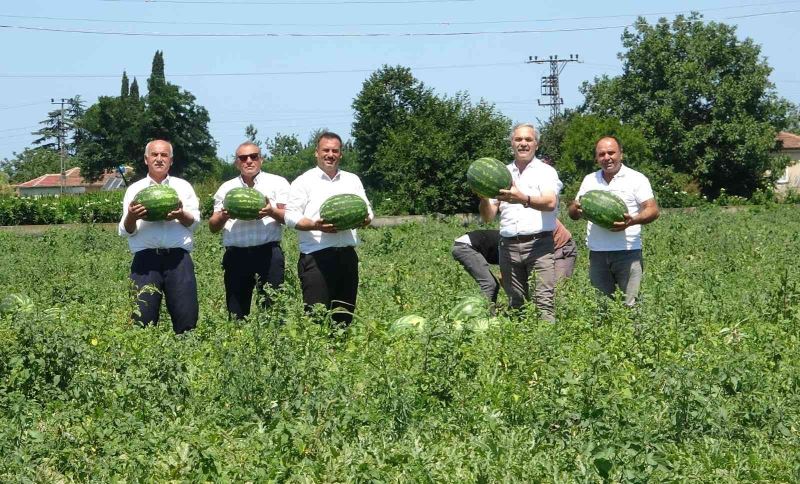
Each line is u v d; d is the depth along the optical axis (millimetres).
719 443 6980
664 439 7059
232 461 6707
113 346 8914
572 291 11633
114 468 6551
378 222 36219
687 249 22172
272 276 11609
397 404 7379
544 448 6891
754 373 8234
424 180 38812
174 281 10977
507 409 7625
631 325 9609
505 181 11172
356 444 6832
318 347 8656
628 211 11367
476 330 9461
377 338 9531
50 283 15242
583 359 8734
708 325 10523
